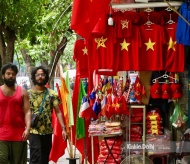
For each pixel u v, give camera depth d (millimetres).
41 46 24562
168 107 15508
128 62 12766
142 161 14594
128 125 15000
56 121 16562
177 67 12688
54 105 14094
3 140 12930
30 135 13859
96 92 16219
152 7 12680
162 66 12680
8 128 12984
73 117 16906
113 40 12711
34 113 13789
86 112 15867
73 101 17078
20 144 13117
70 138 17250
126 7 11781
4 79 13008
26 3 18312
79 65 14555
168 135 14766
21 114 13195
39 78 13922
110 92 15984
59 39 22484
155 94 14633
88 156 17203
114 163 15055
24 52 27141
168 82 14672
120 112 14688
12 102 12977
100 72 14812
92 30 11469
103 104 15195
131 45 12734
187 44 11352
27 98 13312
